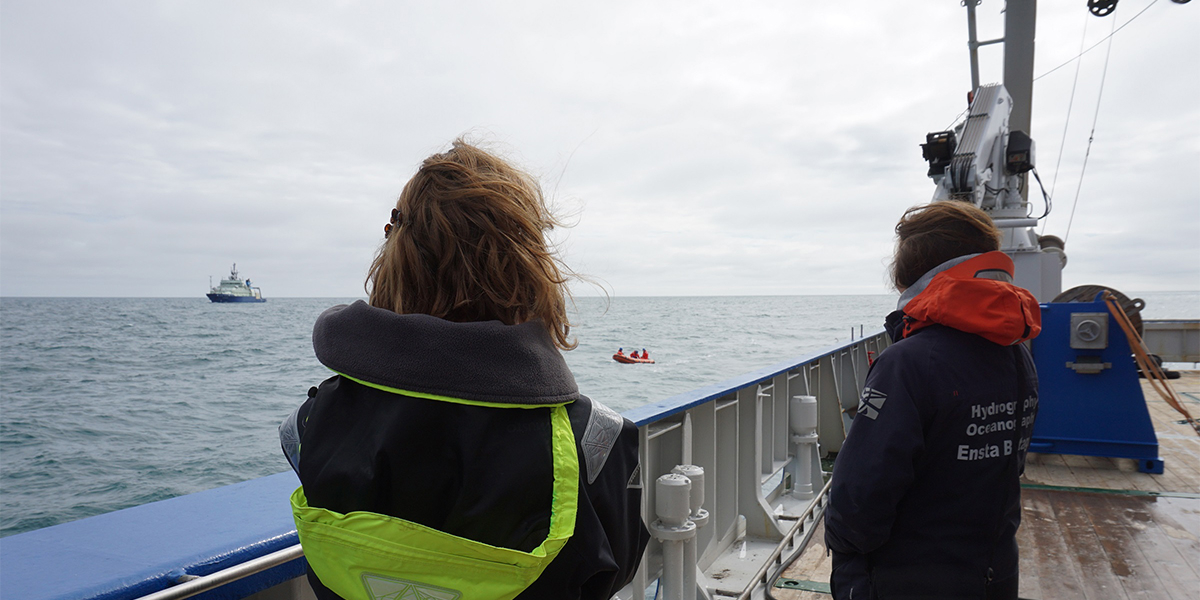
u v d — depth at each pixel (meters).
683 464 2.73
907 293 1.66
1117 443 4.52
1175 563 2.99
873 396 1.45
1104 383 4.62
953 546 1.43
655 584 2.69
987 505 1.43
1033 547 3.22
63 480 18.11
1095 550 3.16
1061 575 2.91
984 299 1.44
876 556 1.50
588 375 33.56
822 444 5.55
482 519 0.64
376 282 0.84
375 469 0.65
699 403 2.83
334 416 0.72
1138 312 4.77
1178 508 3.69
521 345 0.70
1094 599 2.69
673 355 44.78
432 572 0.62
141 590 0.81
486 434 0.66
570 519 0.65
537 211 0.84
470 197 0.76
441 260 0.75
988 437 1.43
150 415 26.94
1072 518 3.58
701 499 2.57
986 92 6.66
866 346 7.05
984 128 6.29
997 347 1.49
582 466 0.70
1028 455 4.86
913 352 1.46
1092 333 4.58
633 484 0.76
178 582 0.85
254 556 0.94
